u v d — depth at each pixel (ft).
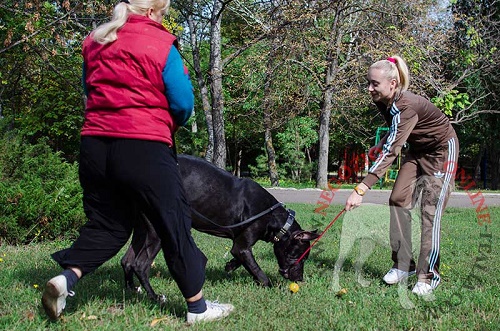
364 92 68.95
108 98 11.34
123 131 11.28
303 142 97.60
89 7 47.03
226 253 22.93
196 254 12.34
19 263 19.71
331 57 67.21
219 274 19.20
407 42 59.36
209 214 16.88
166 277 18.49
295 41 63.05
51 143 87.86
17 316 12.39
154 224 11.94
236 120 103.71
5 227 24.88
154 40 11.37
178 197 11.84
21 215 25.32
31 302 13.80
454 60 67.41
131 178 11.37
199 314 12.65
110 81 11.36
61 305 11.64
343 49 70.38
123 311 13.30
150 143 11.39
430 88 58.23
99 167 11.59
